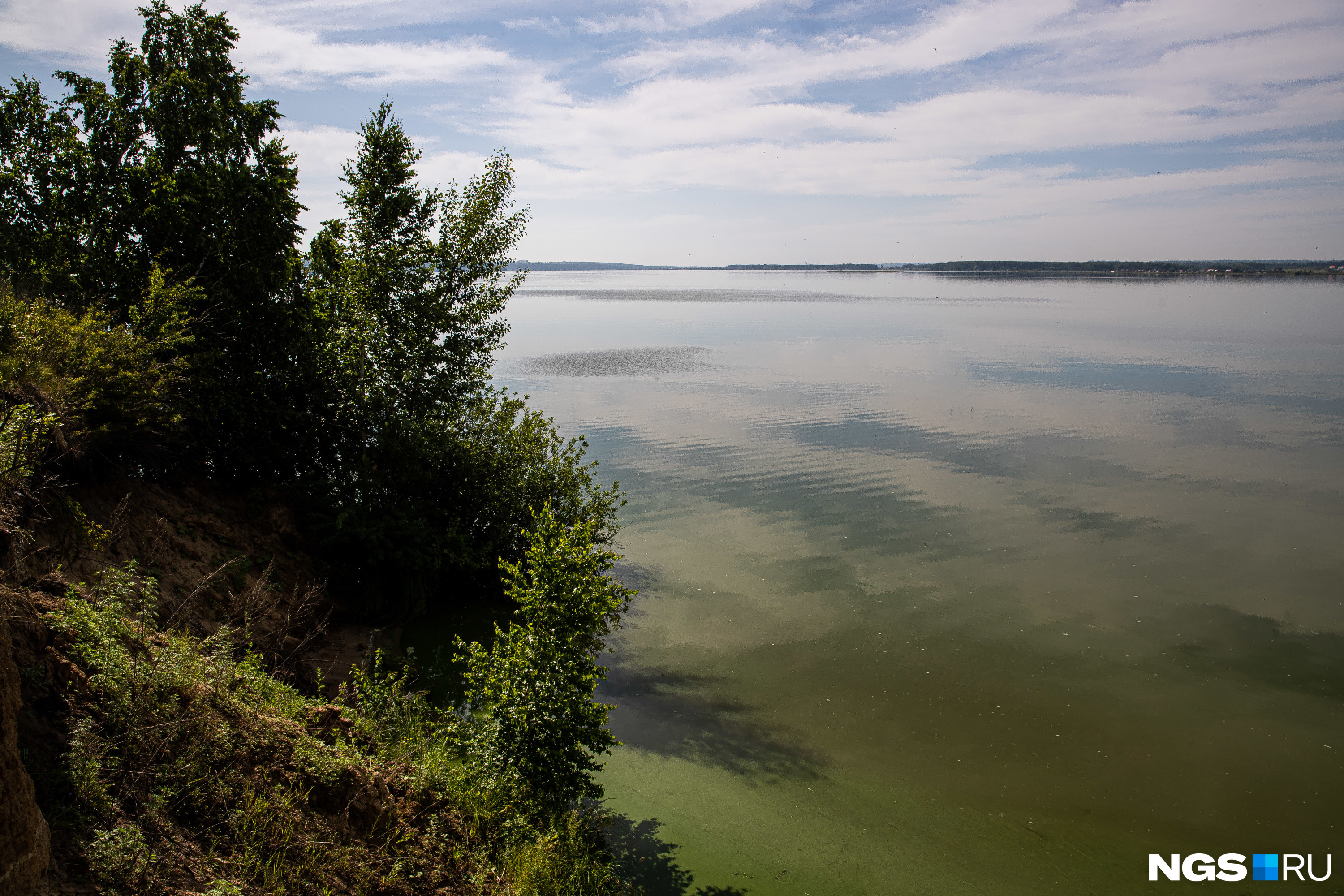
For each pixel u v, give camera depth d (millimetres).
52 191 16562
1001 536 23562
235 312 16891
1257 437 35000
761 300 160250
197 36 17406
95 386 12953
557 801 10625
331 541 17031
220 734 8047
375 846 8312
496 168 21078
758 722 14555
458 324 20812
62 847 6098
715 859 10953
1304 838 11500
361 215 19547
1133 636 17531
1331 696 15133
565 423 38031
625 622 18500
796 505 26469
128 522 13422
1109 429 36656
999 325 91500
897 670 16266
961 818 11938
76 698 7398
